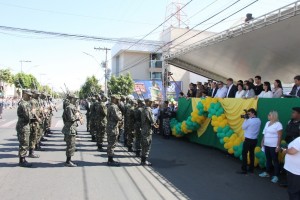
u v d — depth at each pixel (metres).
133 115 11.75
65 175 8.01
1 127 19.36
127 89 46.72
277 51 13.53
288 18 10.02
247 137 8.65
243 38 12.99
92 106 14.09
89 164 9.39
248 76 19.47
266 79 18.94
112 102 9.59
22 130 8.84
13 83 68.69
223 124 11.30
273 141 7.88
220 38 13.58
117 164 9.32
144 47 53.12
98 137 11.93
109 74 49.91
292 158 5.05
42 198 6.22
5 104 47.06
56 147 12.19
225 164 9.81
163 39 40.16
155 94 39.72
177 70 42.59
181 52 17.89
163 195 6.58
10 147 11.88
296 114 7.24
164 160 10.34
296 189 4.99
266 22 10.86
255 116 8.76
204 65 20.09
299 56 13.30
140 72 54.53
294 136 7.23
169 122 15.80
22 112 8.82
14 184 7.14
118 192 6.70
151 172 8.59
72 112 9.11
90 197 6.33
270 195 6.82
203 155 11.30
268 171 8.30
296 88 9.53
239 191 7.04
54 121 24.02
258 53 14.50
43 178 7.68
